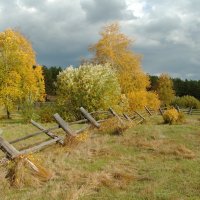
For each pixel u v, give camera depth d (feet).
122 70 146.72
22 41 135.44
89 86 80.02
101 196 24.30
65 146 39.11
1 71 118.73
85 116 52.85
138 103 116.26
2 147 28.07
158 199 23.81
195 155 38.17
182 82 375.25
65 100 82.02
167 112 74.69
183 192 25.22
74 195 23.75
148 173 30.32
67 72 84.64
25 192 24.95
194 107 173.06
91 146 40.78
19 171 26.35
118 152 38.63
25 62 123.13
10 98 120.57
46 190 25.23
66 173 28.96
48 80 321.93
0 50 121.08
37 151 35.81
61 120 41.91
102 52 144.66
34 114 90.02
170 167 32.48
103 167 31.83
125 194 24.73
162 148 40.34
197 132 53.16
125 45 147.33
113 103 83.97
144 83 147.33
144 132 50.26
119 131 49.44
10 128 59.88
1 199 23.39
